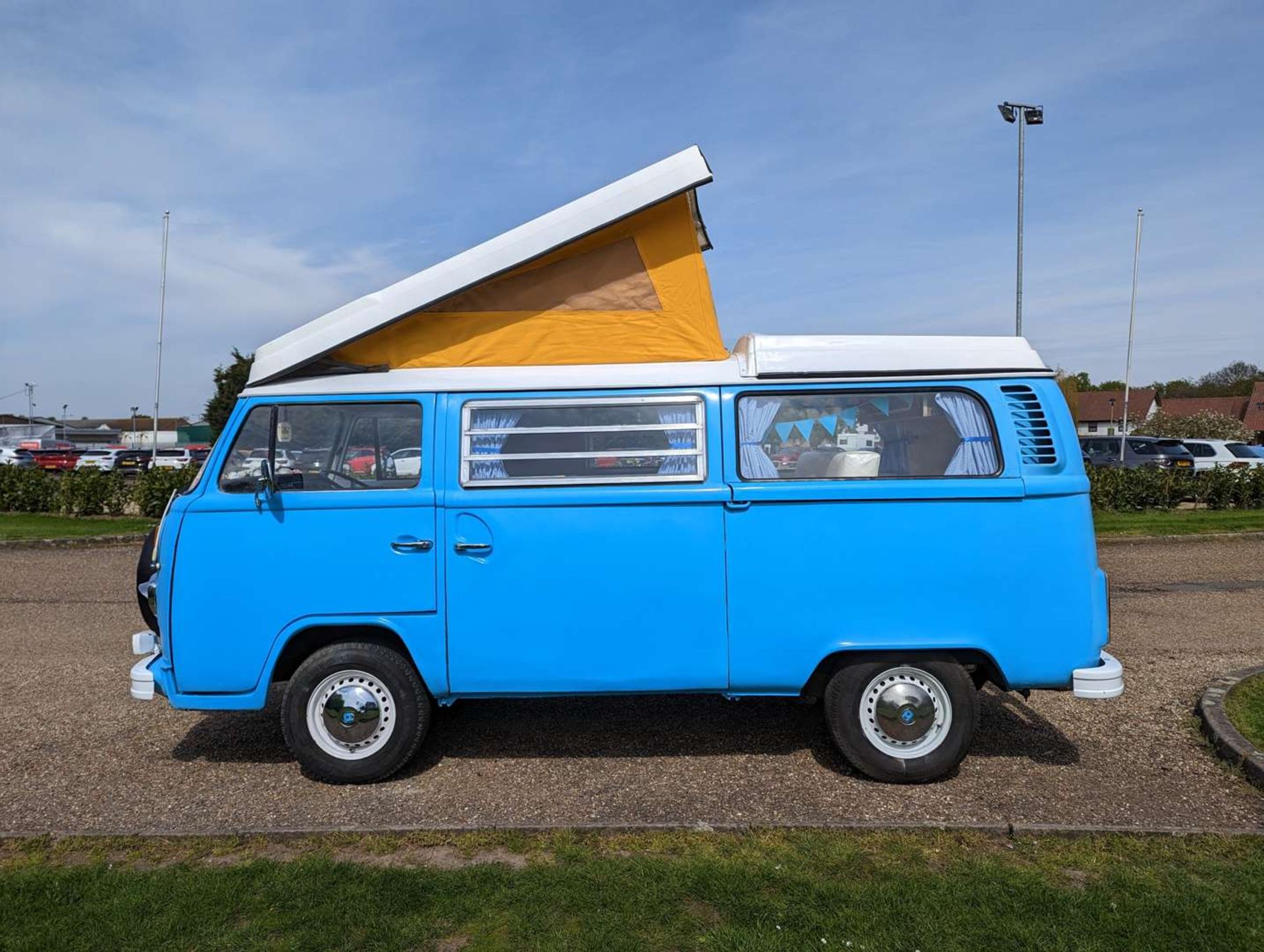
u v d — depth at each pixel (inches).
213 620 183.9
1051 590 183.5
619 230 195.2
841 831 160.9
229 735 221.0
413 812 173.3
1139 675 273.1
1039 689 186.7
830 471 187.5
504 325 195.0
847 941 125.4
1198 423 1690.5
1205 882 142.2
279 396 189.8
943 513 183.3
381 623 184.1
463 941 126.5
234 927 129.8
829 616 183.8
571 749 210.5
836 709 186.9
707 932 128.1
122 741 217.5
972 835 159.9
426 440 187.6
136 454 1776.6
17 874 144.4
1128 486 740.0
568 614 184.5
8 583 455.2
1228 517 676.7
